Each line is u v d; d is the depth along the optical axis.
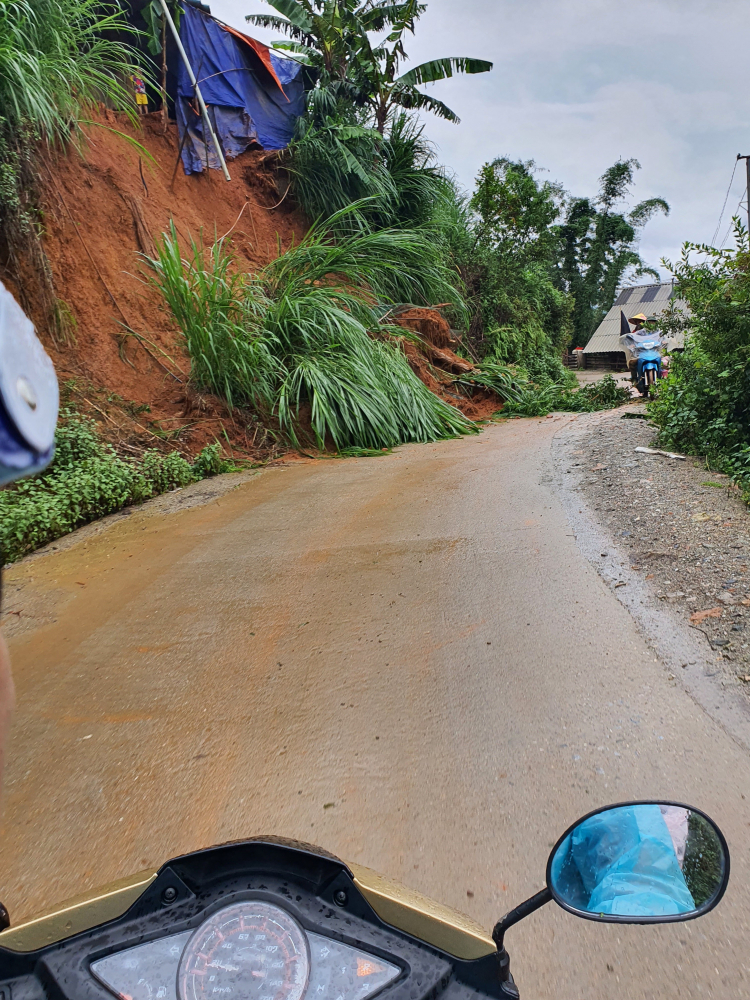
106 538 6.63
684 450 7.76
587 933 2.10
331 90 15.82
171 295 10.08
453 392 14.39
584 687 3.34
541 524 5.71
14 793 2.94
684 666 3.41
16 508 6.52
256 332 10.73
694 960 1.97
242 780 2.92
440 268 16.11
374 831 2.57
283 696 3.56
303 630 4.28
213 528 6.60
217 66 14.51
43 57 9.23
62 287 9.97
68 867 2.51
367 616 4.38
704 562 4.53
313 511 6.86
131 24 13.13
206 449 9.05
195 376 10.37
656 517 5.54
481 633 4.00
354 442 10.59
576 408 14.94
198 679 3.81
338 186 15.30
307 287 12.01
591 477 7.05
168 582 5.29
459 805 2.66
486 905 2.21
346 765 2.96
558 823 2.52
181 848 2.57
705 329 7.22
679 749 2.84
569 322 28.30
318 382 10.52
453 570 4.96
